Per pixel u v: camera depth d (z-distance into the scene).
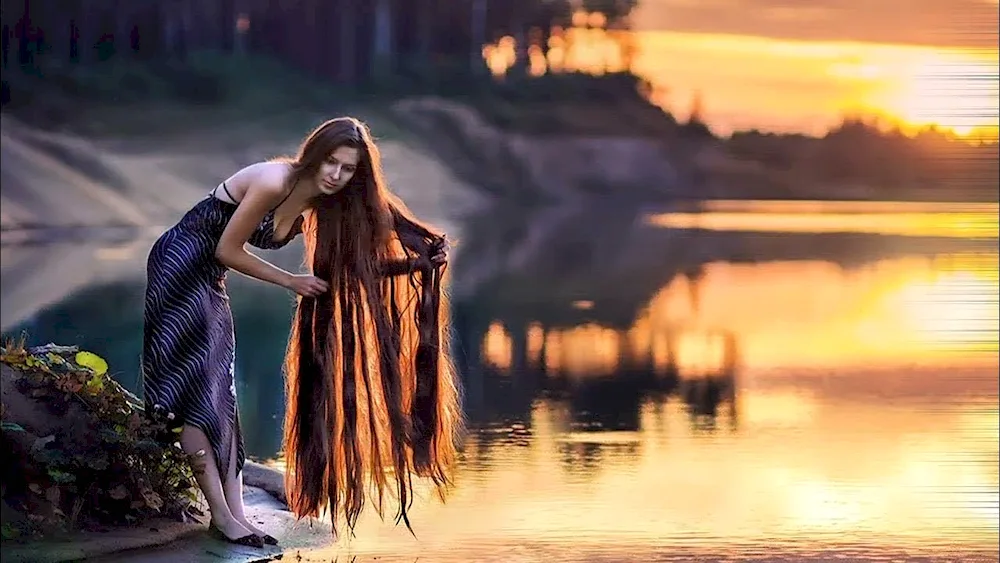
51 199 61.16
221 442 9.60
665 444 14.44
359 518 10.73
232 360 9.88
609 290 34.53
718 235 64.69
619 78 131.25
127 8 102.62
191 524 9.73
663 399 17.66
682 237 62.62
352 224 9.52
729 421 16.05
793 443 14.73
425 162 100.25
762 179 137.25
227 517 9.58
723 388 18.81
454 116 109.38
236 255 9.47
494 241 56.84
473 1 123.06
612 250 52.09
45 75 87.06
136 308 27.08
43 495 9.10
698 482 12.51
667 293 34.09
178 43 106.69
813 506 11.67
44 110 82.56
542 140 118.31
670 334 25.36
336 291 9.60
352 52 111.94
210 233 9.53
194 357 9.52
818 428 15.74
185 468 9.73
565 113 122.44
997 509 11.70
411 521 10.70
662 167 127.44
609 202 116.25
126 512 9.48
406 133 104.50
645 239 60.53
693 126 136.00
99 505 9.39
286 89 100.06
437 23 121.81
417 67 116.19
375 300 9.59
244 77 96.62
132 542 9.11
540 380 19.11
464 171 105.25
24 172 62.25
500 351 22.30
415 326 9.78
